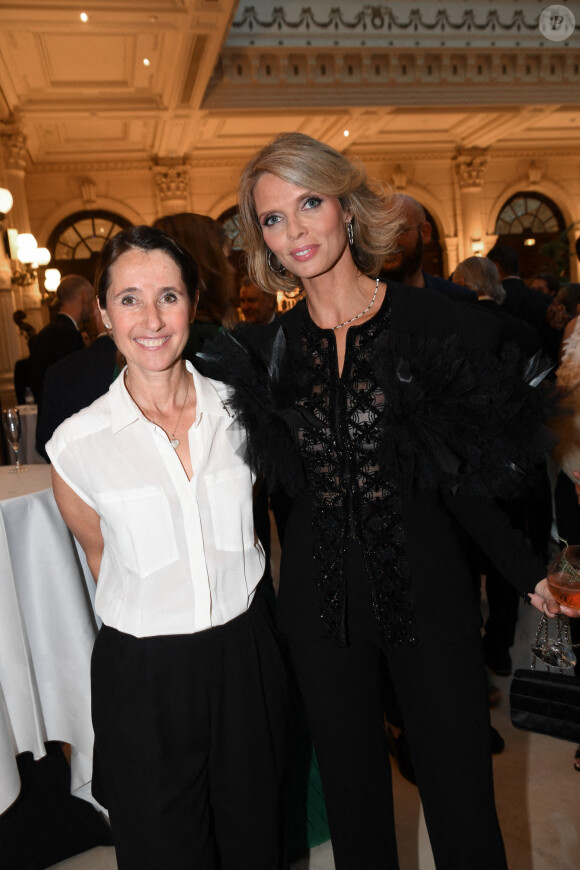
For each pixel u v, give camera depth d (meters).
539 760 2.19
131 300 1.22
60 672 1.94
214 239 1.81
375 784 1.30
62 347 4.64
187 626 1.27
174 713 1.27
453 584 1.25
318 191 1.21
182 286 1.24
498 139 12.83
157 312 1.22
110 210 12.36
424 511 1.25
